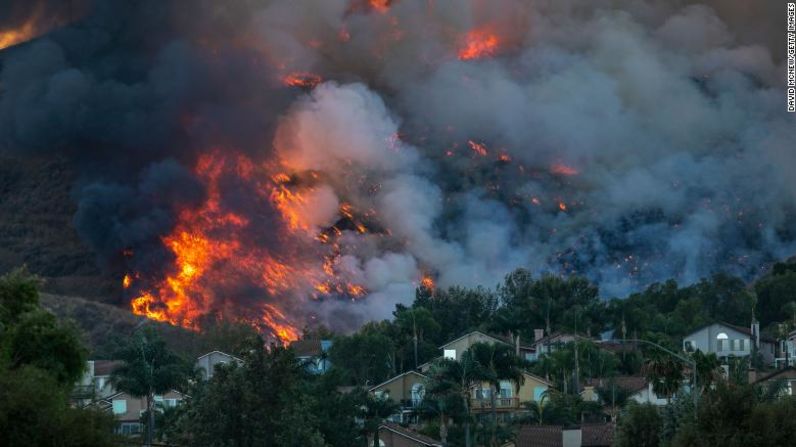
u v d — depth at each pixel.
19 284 156.00
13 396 130.62
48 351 148.38
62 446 131.75
